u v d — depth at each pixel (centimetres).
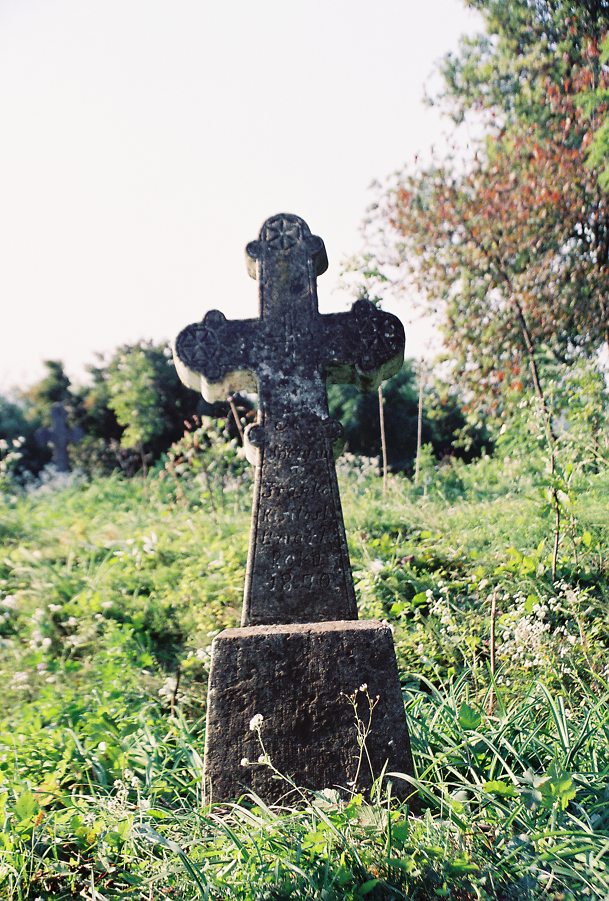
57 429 1936
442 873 190
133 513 861
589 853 190
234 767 249
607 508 477
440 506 709
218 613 465
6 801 245
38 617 469
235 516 764
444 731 276
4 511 880
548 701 266
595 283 1034
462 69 1175
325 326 305
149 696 365
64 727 309
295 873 194
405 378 1914
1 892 208
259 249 308
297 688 256
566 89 966
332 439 296
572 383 531
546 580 419
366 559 510
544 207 1034
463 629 374
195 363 299
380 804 229
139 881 206
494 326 1087
